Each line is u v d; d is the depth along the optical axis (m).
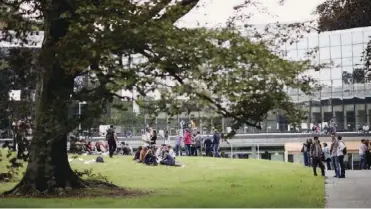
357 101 76.06
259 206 14.39
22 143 17.52
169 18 15.11
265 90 14.49
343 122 76.88
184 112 14.24
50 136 16.41
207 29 14.24
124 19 14.58
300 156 64.00
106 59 14.16
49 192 17.81
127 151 40.62
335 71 78.25
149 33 14.00
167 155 29.31
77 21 15.22
